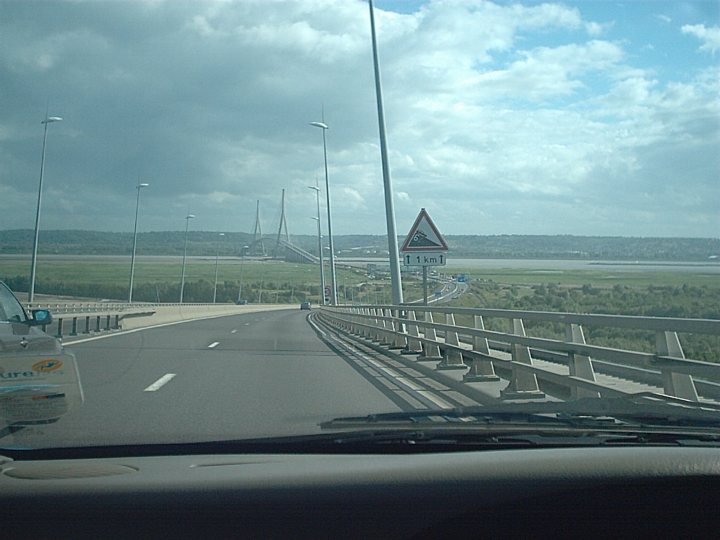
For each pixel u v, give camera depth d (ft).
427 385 40.70
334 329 114.01
